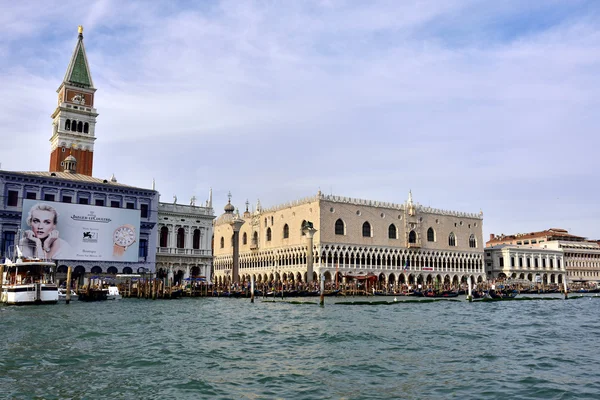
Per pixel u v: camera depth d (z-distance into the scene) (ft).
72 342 102.37
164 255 300.20
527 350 98.89
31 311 168.96
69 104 340.80
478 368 81.56
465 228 456.45
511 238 620.49
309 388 69.21
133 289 257.55
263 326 134.31
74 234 262.26
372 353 94.53
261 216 436.76
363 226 393.91
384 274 395.14
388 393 66.85
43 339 105.40
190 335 115.55
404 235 414.21
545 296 366.02
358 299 273.33
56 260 256.73
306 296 292.61
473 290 330.13
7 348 94.58
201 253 314.96
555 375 76.84
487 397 65.16
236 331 123.65
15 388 67.92
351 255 382.42
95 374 75.82
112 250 271.28
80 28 359.66
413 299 273.13
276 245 413.18
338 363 85.05
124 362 84.12
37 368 78.89
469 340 111.86
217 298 263.08
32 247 251.60
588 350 99.55
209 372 77.92
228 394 66.23
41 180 262.26
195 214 315.17
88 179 286.25
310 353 94.27
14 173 255.50
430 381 73.05
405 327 135.13
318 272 361.51
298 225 389.60
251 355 91.86
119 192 282.77
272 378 74.38
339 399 64.34
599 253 581.12
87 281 258.57
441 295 310.24
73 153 339.36
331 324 140.67
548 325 144.97
